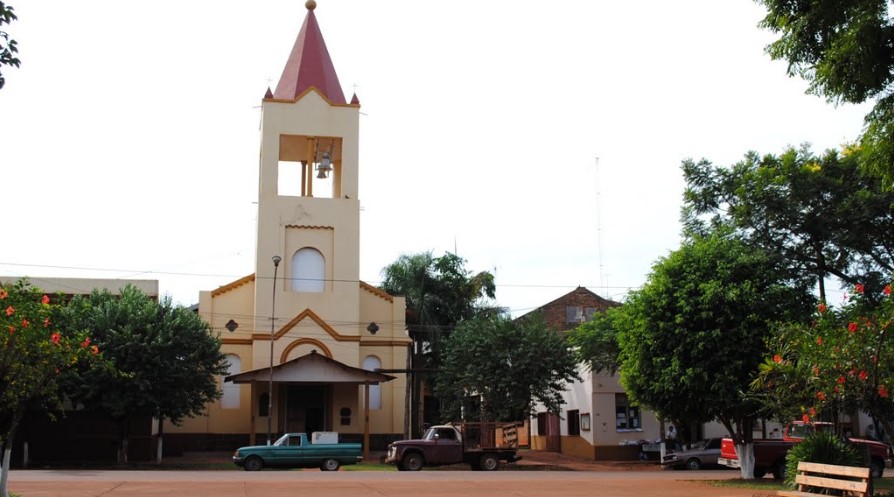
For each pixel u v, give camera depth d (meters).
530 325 44.38
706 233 31.28
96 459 40.84
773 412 23.17
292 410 46.88
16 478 23.05
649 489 21.02
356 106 50.12
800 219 29.34
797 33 15.37
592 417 46.25
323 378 43.50
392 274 54.34
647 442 45.47
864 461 20.27
